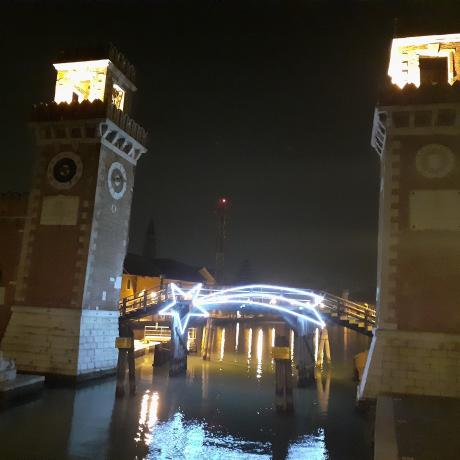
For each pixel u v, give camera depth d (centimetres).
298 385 3319
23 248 3050
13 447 1745
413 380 2180
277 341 2514
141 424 2152
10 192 3312
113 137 3178
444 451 1216
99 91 3250
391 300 2297
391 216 2373
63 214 3025
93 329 2970
